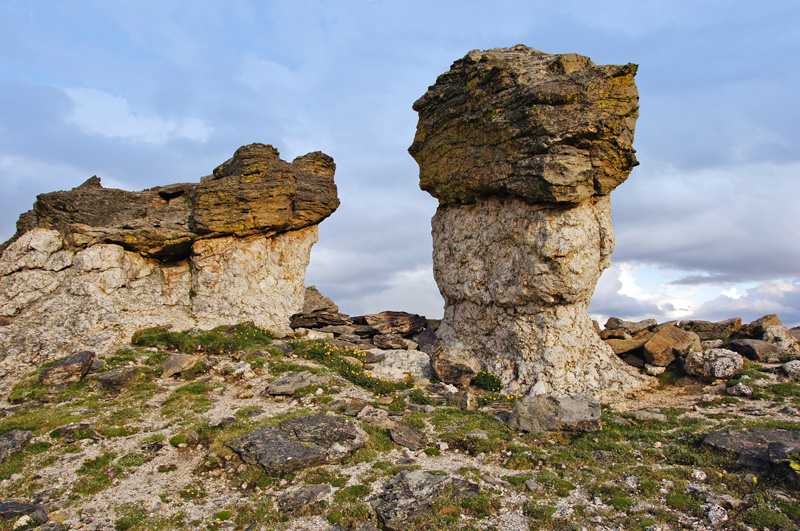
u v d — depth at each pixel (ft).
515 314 74.08
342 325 107.04
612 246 75.31
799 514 33.53
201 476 44.57
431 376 77.92
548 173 67.36
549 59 78.59
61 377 64.75
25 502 39.58
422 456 48.57
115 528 36.86
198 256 97.09
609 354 76.48
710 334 86.38
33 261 87.86
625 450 47.21
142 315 87.20
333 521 36.86
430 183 88.33
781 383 65.10
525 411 56.44
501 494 40.83
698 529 33.83
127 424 54.65
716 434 46.65
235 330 88.43
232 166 108.47
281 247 106.32
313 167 112.88
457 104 82.89
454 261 83.82
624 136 70.18
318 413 57.82
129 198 100.32
